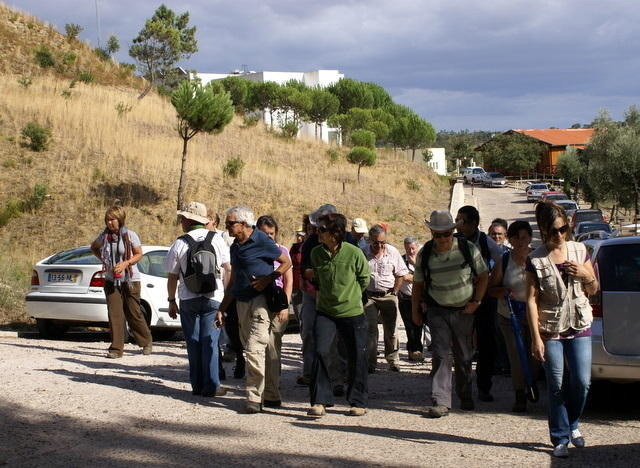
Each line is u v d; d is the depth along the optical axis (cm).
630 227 1981
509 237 765
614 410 798
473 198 5684
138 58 5103
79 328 1512
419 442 630
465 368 777
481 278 752
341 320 735
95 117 3562
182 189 2839
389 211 3934
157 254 1382
